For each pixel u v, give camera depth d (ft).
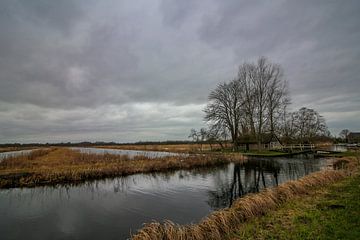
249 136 164.25
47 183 61.00
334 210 24.80
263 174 75.31
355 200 27.66
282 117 172.45
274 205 28.63
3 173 64.49
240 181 65.26
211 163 98.43
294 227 21.49
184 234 20.47
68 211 39.86
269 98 152.56
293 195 32.73
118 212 39.14
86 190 55.11
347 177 43.21
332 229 20.06
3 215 38.01
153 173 78.89
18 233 31.14
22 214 38.52
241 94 157.99
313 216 23.57
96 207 42.04
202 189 56.18
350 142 255.70
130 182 64.54
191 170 86.07
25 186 58.34
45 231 31.68
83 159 97.50
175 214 37.86
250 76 156.56
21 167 76.64
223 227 22.38
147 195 50.55
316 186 37.40
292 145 172.04
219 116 161.79
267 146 173.06
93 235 30.22
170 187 58.29
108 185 60.75
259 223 23.66
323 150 155.12
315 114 220.02
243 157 115.03
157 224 21.70
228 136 162.50
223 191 54.03
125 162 88.79
